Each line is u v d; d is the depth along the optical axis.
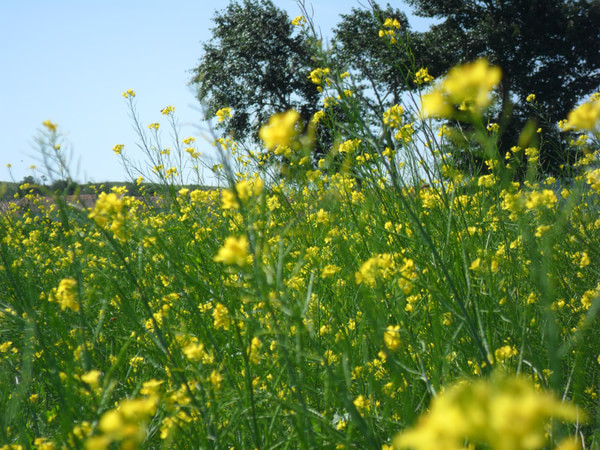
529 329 2.53
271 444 2.17
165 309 2.79
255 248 1.73
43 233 5.88
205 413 1.89
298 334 1.72
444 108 1.05
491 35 23.22
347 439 1.74
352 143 3.17
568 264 3.16
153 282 3.49
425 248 2.79
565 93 23.08
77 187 2.15
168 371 2.49
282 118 1.30
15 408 2.10
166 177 5.41
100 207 2.00
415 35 23.83
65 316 3.03
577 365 1.64
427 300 2.61
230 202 1.75
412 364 2.37
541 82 23.08
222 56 27.33
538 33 23.28
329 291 3.21
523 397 0.60
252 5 27.38
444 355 2.00
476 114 1.21
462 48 24.55
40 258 4.73
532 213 2.79
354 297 2.97
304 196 3.79
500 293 2.69
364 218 3.07
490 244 3.38
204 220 4.12
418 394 2.28
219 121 3.92
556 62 23.69
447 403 0.63
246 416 2.06
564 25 23.36
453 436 0.59
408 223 2.95
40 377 2.78
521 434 0.57
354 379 2.38
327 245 3.51
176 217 4.89
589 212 3.52
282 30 26.64
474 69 1.02
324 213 3.32
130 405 1.14
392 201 3.22
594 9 23.72
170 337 2.75
